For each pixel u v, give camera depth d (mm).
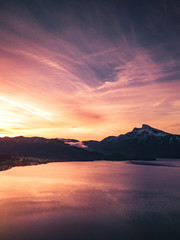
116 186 83875
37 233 37375
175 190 77750
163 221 44250
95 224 41969
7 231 37969
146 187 83625
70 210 49688
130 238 36469
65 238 35875
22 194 64250
